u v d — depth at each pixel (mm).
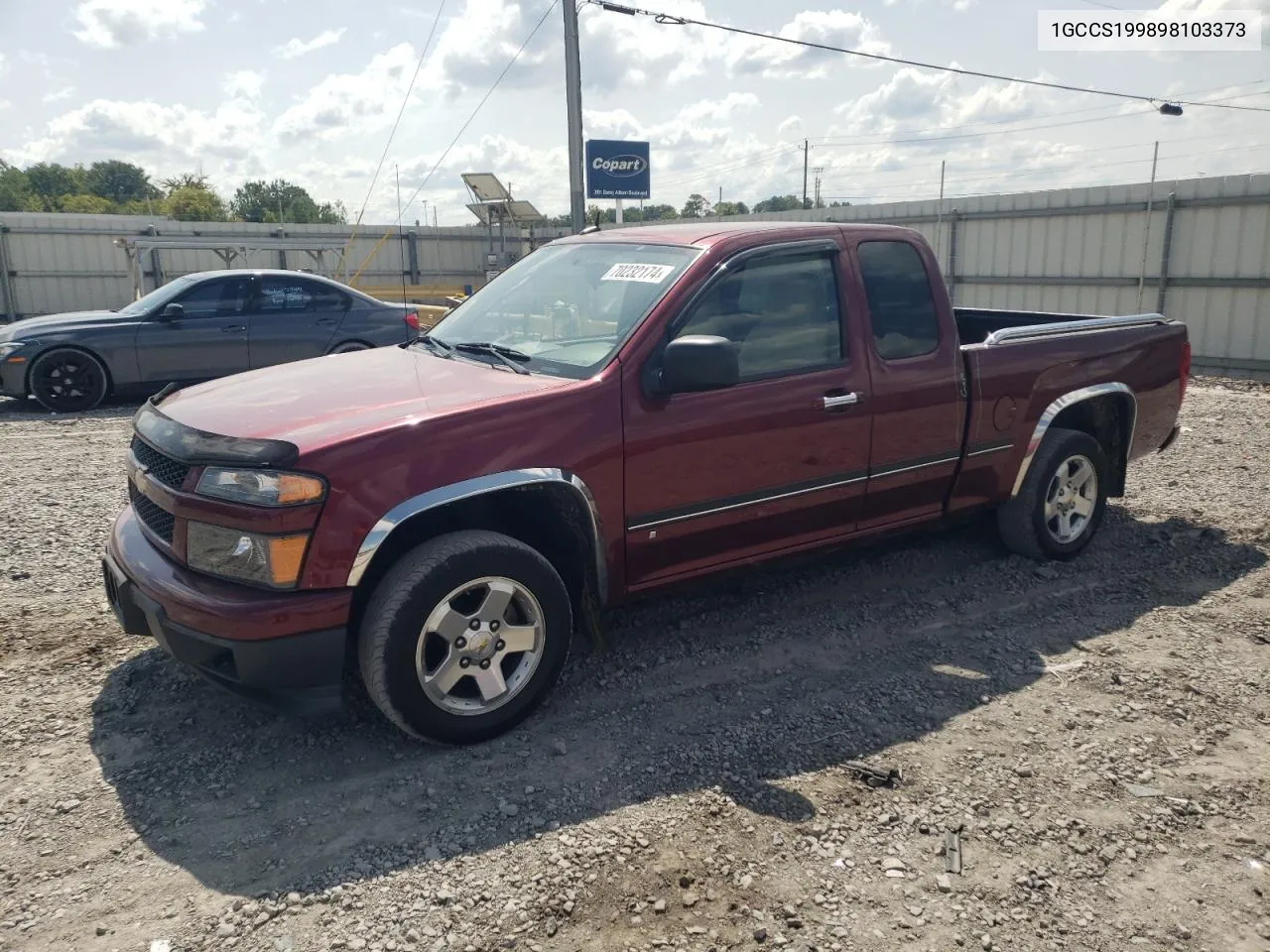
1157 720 3791
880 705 3912
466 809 3178
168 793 3266
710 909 2703
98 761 3457
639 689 4047
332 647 3264
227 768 3428
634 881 2818
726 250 4145
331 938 2586
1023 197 18422
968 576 5340
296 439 3248
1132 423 5746
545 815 3143
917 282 4730
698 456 3943
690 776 3381
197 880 2826
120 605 3648
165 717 3770
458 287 31141
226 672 3307
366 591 3486
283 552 3174
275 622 3162
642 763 3467
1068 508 5531
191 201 78938
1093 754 3543
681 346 3643
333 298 11883
